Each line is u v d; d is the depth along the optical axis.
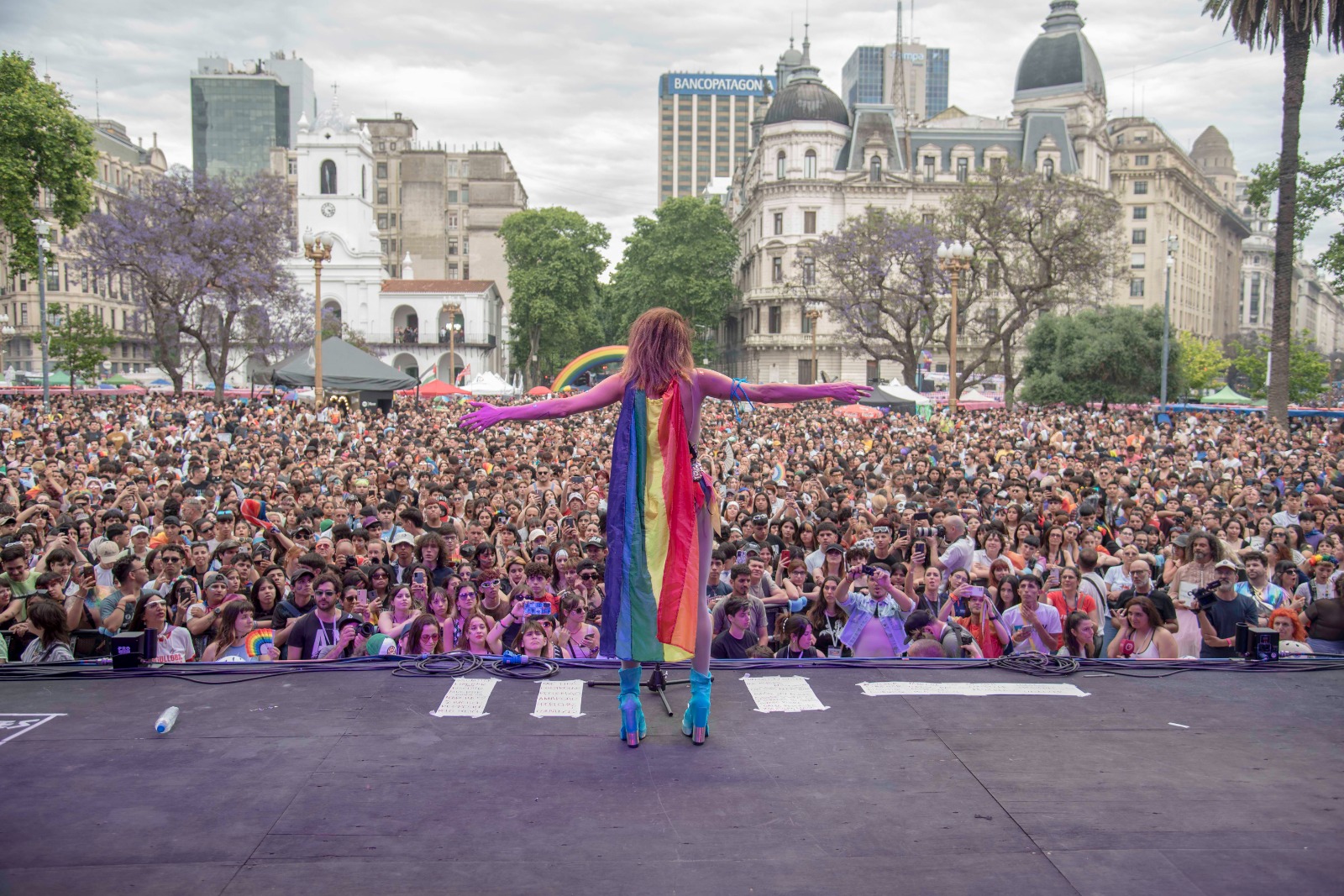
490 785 3.20
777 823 2.95
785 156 71.75
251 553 8.11
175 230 38.12
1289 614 7.25
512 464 15.95
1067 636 6.76
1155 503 12.41
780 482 14.87
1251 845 2.80
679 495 3.52
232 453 17.94
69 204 39.00
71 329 57.81
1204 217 103.50
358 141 74.31
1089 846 2.79
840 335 51.88
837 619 7.72
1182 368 43.03
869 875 2.63
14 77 36.53
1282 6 22.42
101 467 14.16
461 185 94.56
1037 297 45.19
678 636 3.41
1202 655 7.16
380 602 7.26
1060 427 29.67
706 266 76.25
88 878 2.58
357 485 12.88
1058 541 9.69
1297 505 12.48
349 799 3.07
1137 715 3.90
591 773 3.31
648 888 2.57
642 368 3.57
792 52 105.12
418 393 43.62
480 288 76.31
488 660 4.56
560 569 8.12
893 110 71.88
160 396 41.72
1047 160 70.88
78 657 6.67
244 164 131.62
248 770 3.29
